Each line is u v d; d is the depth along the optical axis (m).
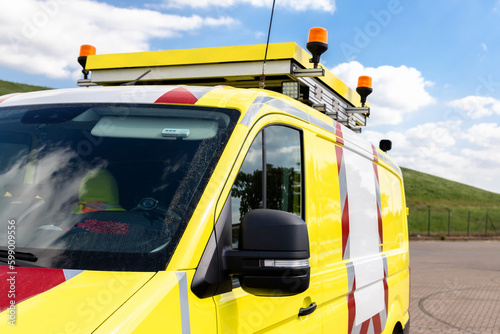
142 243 2.01
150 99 2.59
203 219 2.06
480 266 21.52
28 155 2.43
